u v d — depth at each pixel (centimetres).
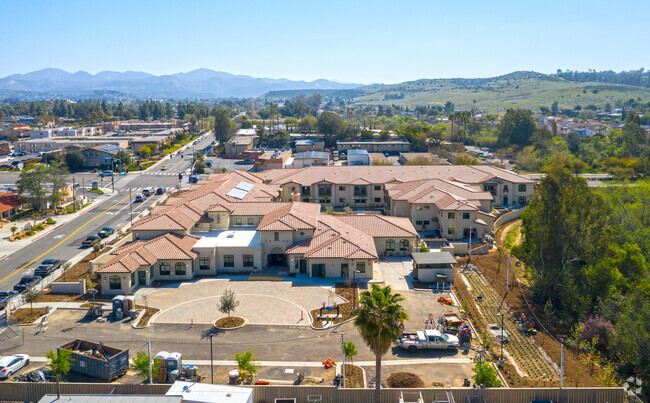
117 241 9206
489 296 6888
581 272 7150
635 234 8956
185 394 3969
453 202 9400
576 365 5150
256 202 9119
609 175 16600
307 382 4669
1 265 8188
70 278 7319
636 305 6016
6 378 4750
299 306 6350
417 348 5288
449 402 4147
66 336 5625
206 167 17725
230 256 7606
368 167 12656
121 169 16912
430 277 7231
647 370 5150
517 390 4275
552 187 7462
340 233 7769
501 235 10012
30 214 11431
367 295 4050
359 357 5166
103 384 4384
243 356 4612
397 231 8344
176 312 6209
